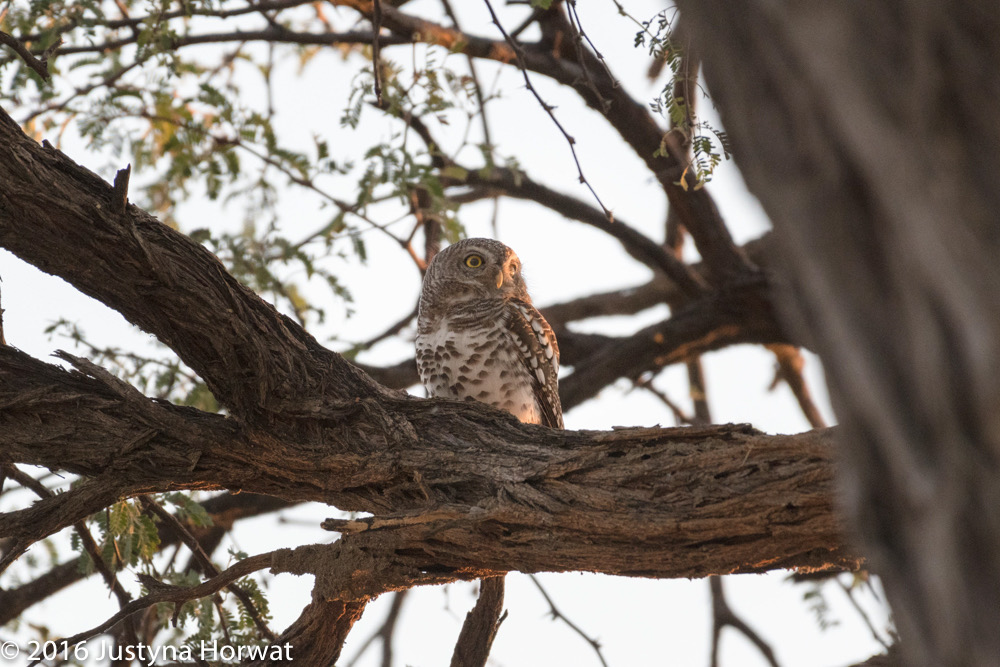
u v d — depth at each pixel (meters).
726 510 5.93
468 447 6.92
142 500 9.01
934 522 2.12
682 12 2.61
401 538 6.69
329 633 7.44
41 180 6.05
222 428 6.90
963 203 2.11
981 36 2.18
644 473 6.21
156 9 10.27
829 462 5.75
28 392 6.55
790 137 2.32
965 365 2.05
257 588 9.05
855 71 2.22
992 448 2.06
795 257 2.32
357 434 7.04
